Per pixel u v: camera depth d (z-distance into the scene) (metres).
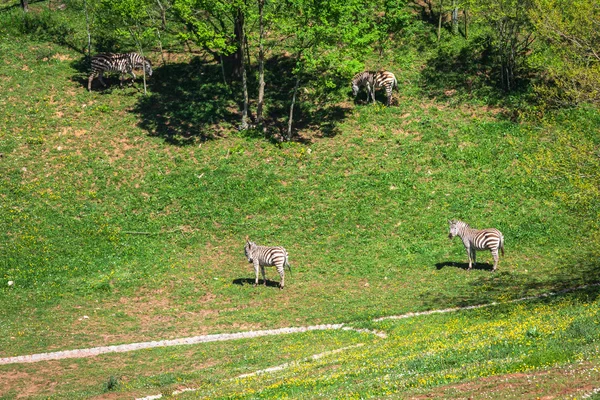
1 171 76.00
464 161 76.12
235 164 77.69
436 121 81.62
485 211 69.44
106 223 70.12
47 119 83.06
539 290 54.16
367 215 70.25
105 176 76.19
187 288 60.94
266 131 82.19
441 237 66.69
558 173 50.81
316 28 74.62
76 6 101.88
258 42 83.62
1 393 42.59
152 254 66.25
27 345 50.84
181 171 76.81
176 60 92.69
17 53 92.56
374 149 78.75
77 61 92.44
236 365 44.16
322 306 56.09
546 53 82.19
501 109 82.12
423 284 58.97
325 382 34.44
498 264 61.81
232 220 70.75
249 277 62.78
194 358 47.28
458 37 91.81
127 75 90.25
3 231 68.19
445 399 28.00
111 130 82.12
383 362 36.72
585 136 74.06
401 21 89.00
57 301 59.19
